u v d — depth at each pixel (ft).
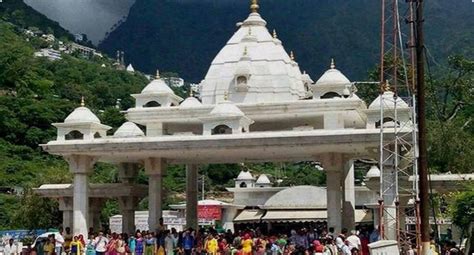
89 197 156.87
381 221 112.78
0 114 362.12
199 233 133.59
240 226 235.40
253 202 234.38
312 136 122.31
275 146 125.90
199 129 158.51
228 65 156.25
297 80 157.79
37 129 368.48
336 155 134.21
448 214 132.67
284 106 142.41
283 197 226.58
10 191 302.66
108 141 132.26
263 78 151.64
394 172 117.19
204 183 341.21
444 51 506.07
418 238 99.45
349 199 153.17
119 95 554.05
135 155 140.36
